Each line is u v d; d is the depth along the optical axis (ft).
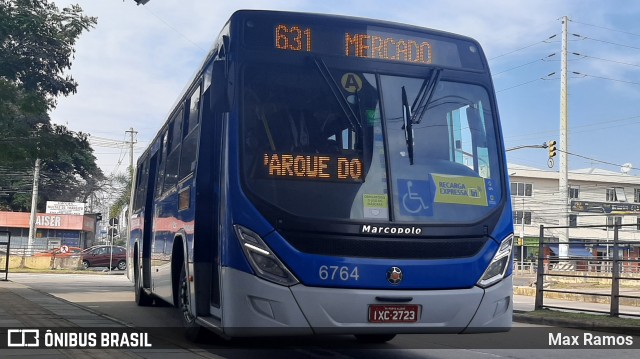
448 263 22.04
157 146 41.86
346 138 22.65
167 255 33.24
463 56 25.07
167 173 35.76
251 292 20.99
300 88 23.02
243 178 21.85
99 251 139.44
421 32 24.72
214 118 25.82
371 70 23.67
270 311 20.84
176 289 31.19
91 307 48.08
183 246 29.14
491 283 22.59
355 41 23.86
